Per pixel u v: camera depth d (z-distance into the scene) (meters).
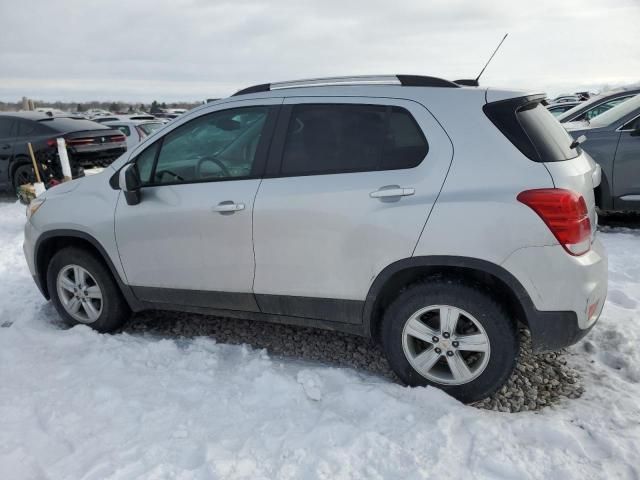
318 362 3.65
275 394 3.13
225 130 3.52
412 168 2.97
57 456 2.66
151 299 3.87
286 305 3.38
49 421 2.93
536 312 2.80
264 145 3.37
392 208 2.95
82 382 3.32
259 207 3.27
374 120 3.13
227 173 3.46
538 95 3.15
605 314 4.14
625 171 6.40
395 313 3.08
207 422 2.88
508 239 2.75
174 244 3.59
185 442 2.71
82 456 2.64
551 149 2.88
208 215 3.42
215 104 3.59
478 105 2.96
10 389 3.27
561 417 2.89
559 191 2.71
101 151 10.97
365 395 3.05
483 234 2.78
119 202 3.79
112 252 3.84
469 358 3.10
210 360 3.57
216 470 2.47
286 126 3.33
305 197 3.15
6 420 2.95
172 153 3.66
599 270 2.87
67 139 10.45
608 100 8.23
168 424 2.87
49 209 4.08
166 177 3.66
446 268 3.00
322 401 3.09
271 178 3.30
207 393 3.16
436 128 2.97
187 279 3.62
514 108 2.92
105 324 4.09
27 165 10.58
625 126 6.42
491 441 2.65
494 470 2.47
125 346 3.78
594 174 3.18
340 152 3.17
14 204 9.95
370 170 3.07
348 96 3.23
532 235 2.72
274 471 2.49
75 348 3.81
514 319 2.95
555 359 3.57
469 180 2.85
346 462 2.52
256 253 3.33
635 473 2.43
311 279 3.23
